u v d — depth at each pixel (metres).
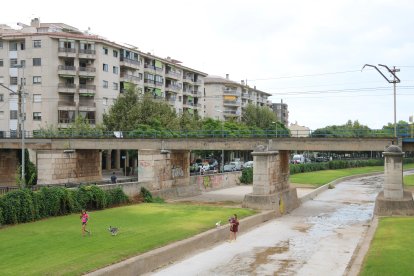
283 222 41.44
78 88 85.12
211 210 40.72
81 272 19.78
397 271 19.67
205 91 140.38
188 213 38.28
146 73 102.31
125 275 21.41
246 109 130.50
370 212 49.47
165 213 38.03
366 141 44.50
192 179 61.53
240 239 32.81
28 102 84.38
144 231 29.39
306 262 26.25
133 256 23.34
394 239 26.73
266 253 28.44
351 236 34.59
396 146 40.34
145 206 42.62
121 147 55.03
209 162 105.75
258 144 48.69
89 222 32.47
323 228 38.38
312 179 86.56
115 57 92.00
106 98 89.44
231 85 143.00
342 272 24.06
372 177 104.94
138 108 78.00
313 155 146.00
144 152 52.16
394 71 43.56
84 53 85.38
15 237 26.64
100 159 63.69
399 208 38.72
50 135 64.06
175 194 55.53
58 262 21.06
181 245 26.89
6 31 91.31
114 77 91.62
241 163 94.56
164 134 59.25
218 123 92.75
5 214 30.42
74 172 58.59
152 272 23.42
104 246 24.66
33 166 59.22
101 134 66.00
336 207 53.97
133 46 100.56
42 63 83.56
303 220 43.06
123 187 44.78
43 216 33.50
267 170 44.91
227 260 26.41
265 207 43.94
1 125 85.75
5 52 85.50
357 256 23.83
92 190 39.16
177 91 114.88
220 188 70.44
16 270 19.62
